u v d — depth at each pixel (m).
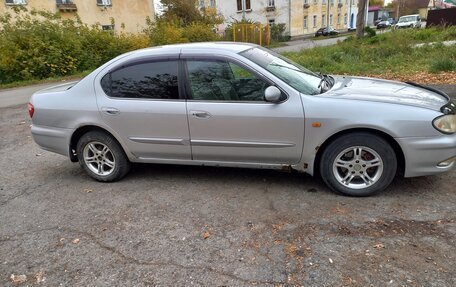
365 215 3.29
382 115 3.35
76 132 4.35
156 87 3.97
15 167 5.22
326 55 13.79
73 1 25.86
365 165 3.55
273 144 3.69
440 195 3.55
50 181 4.63
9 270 2.88
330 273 2.58
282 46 30.23
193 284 2.57
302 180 4.11
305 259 2.75
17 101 11.48
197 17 33.25
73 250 3.08
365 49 14.12
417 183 3.83
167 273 2.71
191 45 4.05
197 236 3.16
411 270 2.55
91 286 2.63
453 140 3.32
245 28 32.94
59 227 3.48
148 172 4.67
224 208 3.61
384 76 9.96
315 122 3.49
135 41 21.42
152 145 4.11
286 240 3.01
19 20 18.05
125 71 4.07
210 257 2.86
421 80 9.04
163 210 3.66
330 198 3.65
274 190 3.92
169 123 3.94
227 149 3.86
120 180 4.48
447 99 3.67
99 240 3.20
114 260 2.91
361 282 2.47
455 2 26.83
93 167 4.47
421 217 3.19
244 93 3.71
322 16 50.28
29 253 3.08
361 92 3.72
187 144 3.97
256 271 2.66
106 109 4.12
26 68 16.83
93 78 4.21
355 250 2.81
